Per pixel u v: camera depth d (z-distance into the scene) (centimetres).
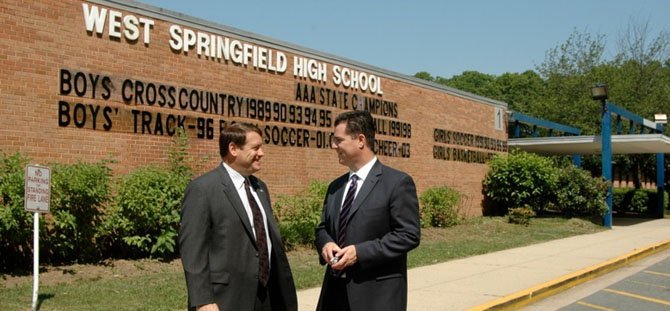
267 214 463
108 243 1186
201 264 418
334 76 1830
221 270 426
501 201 2667
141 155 1293
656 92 4338
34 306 779
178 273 1091
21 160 1066
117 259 1161
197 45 1422
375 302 436
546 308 958
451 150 2419
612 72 4344
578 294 1080
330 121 1805
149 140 1309
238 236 433
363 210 446
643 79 4462
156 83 1330
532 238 1911
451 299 948
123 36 1272
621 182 4822
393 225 445
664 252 1720
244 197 448
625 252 1573
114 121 1246
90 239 1123
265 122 1592
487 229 2122
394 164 2097
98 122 1218
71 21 1184
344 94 1867
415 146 2208
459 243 1731
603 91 2453
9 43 1091
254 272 435
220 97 1470
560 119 4272
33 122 1117
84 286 946
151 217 1158
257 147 450
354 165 461
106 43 1240
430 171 2286
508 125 2909
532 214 2362
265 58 1597
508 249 1631
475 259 1425
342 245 452
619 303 1001
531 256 1483
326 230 472
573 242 1817
